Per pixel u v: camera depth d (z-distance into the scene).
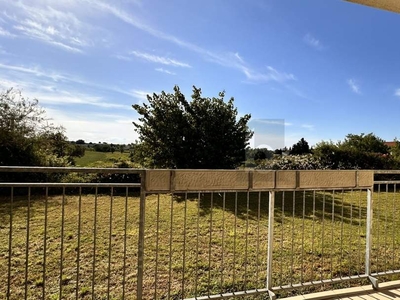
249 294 2.27
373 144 13.95
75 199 7.58
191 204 7.10
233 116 10.03
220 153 9.67
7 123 9.04
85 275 2.90
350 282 2.78
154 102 9.95
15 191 8.19
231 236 4.36
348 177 2.62
